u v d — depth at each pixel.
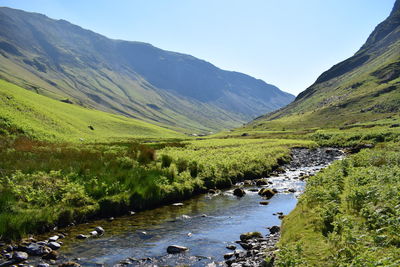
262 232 14.15
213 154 39.62
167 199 20.08
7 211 13.37
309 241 9.94
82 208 15.84
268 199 20.94
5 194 14.20
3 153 23.41
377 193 11.89
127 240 13.26
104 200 16.98
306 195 15.86
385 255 7.27
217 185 25.12
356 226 9.52
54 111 90.44
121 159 23.22
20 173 17.00
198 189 23.09
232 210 18.19
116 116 158.62
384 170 17.09
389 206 10.26
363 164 23.66
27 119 60.31
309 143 72.31
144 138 99.38
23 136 44.44
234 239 13.41
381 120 131.25
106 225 15.24
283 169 35.28
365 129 101.44
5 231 12.41
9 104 62.88
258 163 33.66
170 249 12.07
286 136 109.69
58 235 13.45
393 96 171.50
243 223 15.66
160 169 22.78
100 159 23.36
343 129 116.56
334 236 9.29
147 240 13.30
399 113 141.50
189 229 14.81
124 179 19.50
